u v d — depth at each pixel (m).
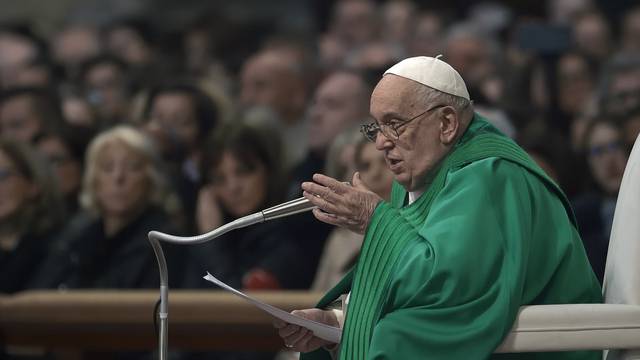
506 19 36.41
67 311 17.44
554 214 12.23
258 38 38.62
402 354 11.32
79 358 17.88
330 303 13.26
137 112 25.73
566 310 11.68
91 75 32.00
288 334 12.72
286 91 30.78
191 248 20.16
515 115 24.72
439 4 36.91
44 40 38.75
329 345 12.93
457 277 11.36
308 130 28.41
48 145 25.94
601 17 33.66
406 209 12.45
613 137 22.61
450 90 12.21
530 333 11.57
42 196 21.61
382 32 36.41
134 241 20.27
